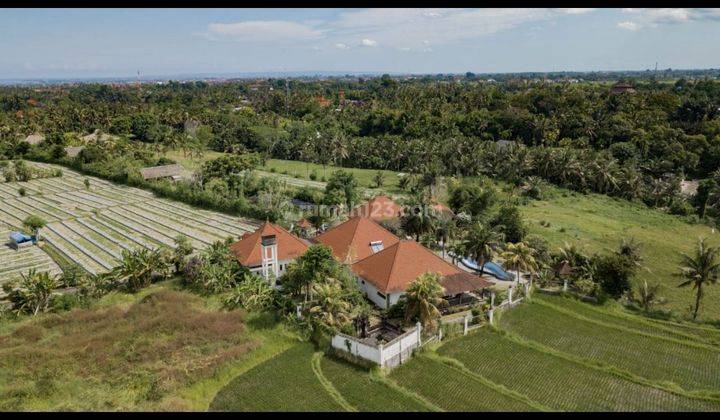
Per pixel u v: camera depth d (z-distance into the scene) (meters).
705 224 87.00
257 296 47.94
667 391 35.78
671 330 44.97
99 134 153.12
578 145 129.12
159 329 43.44
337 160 146.25
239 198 91.25
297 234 72.19
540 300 51.09
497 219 68.69
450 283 48.88
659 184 100.88
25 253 69.00
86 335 42.84
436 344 42.41
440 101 172.88
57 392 34.44
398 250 51.94
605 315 48.16
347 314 44.16
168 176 115.38
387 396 35.06
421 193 75.38
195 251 68.81
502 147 125.06
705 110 126.94
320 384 36.50
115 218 86.81
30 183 114.06
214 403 34.31
